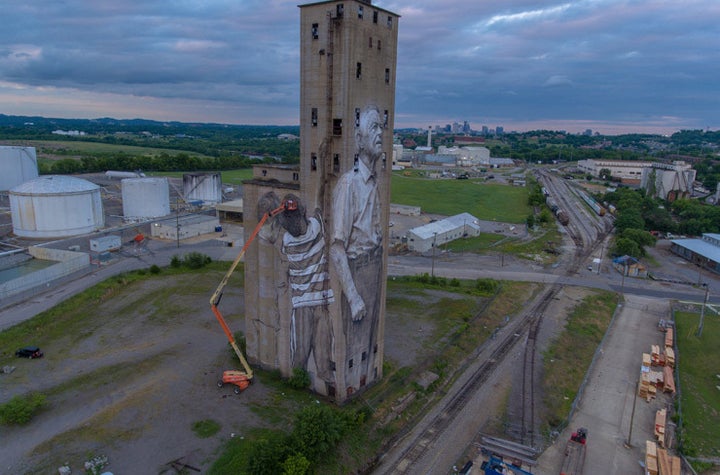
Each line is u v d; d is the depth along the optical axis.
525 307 90.88
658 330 84.38
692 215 169.62
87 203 133.25
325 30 47.97
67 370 60.31
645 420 57.91
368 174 52.91
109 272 98.62
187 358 64.06
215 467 43.75
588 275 112.50
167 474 42.78
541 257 125.88
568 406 59.66
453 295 93.75
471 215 166.75
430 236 128.25
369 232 54.47
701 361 72.69
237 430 49.22
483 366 68.19
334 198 51.25
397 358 67.31
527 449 48.81
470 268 113.50
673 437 54.88
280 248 56.03
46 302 81.50
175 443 46.94
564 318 85.50
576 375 67.44
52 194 125.50
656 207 179.00
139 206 152.00
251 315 61.22
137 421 50.22
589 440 53.53
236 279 97.00
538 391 61.97
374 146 52.72
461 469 47.12
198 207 175.62
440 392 61.16
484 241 140.62
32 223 126.44
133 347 67.06
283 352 59.31
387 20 51.53
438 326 78.88
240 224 150.12
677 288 106.12
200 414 51.78
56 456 44.62
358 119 50.19
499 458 47.78
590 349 75.69
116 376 58.97
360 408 54.41
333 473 45.03
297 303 56.06
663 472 47.81
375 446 49.75
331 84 48.94
